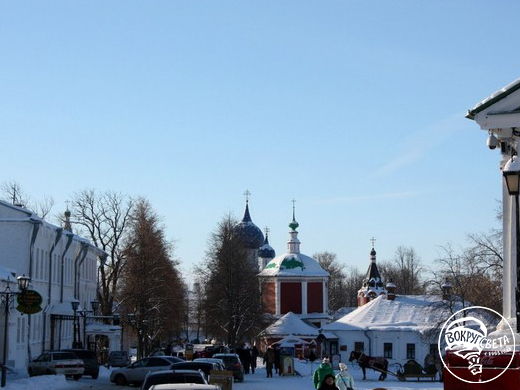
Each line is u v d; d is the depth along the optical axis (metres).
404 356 83.94
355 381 55.41
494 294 50.69
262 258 162.62
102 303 82.25
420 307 86.50
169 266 80.75
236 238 96.88
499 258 51.19
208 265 95.50
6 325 41.50
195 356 71.12
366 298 132.75
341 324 87.00
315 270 130.88
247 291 94.88
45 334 65.31
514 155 15.58
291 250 133.75
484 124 15.05
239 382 53.53
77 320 70.88
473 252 51.75
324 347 86.44
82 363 50.00
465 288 55.19
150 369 46.78
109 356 67.62
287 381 55.09
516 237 14.93
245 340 99.62
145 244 79.25
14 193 95.06
